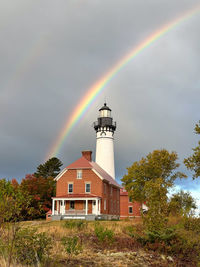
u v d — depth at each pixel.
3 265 8.74
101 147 69.06
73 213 43.88
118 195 58.53
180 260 13.55
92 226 22.33
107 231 16.22
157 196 17.28
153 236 15.30
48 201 63.03
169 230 15.46
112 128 70.25
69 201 45.47
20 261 9.53
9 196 8.87
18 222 9.26
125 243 15.73
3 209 8.43
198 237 14.80
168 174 41.16
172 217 21.56
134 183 42.12
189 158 12.66
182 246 14.60
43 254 10.58
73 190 46.28
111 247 14.88
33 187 60.91
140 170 42.09
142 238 15.72
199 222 15.54
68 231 18.45
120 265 11.30
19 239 9.96
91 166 46.78
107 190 49.72
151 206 16.86
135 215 71.81
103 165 68.12
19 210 8.83
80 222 20.73
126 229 20.28
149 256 13.53
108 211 49.41
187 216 16.05
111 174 68.06
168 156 40.97
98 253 13.14
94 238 16.78
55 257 10.99
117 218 55.25
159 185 17.72
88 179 46.28
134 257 12.93
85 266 10.62
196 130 12.76
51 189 63.97
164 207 16.94
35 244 10.22
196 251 14.71
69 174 47.09
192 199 27.48
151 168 41.31
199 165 12.55
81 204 44.94
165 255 13.94
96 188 45.78
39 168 94.00
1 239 9.66
